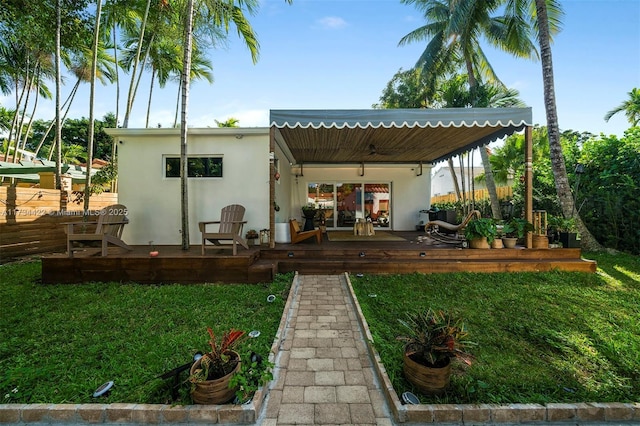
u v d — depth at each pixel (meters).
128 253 5.12
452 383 2.13
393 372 2.26
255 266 4.77
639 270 5.22
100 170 7.63
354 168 10.22
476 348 2.71
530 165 5.52
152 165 6.59
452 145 7.45
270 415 1.93
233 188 6.60
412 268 5.16
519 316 3.42
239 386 2.04
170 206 6.61
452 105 10.05
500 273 4.98
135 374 2.28
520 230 5.61
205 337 2.87
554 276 4.79
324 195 10.30
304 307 3.81
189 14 5.47
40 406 1.94
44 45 8.91
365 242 6.69
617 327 3.16
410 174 10.19
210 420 1.87
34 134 24.36
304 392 2.15
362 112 5.01
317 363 2.53
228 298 3.96
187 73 5.58
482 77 11.89
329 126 5.04
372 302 3.84
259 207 6.59
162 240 6.58
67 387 2.13
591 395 2.06
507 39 9.79
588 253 6.84
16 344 2.77
